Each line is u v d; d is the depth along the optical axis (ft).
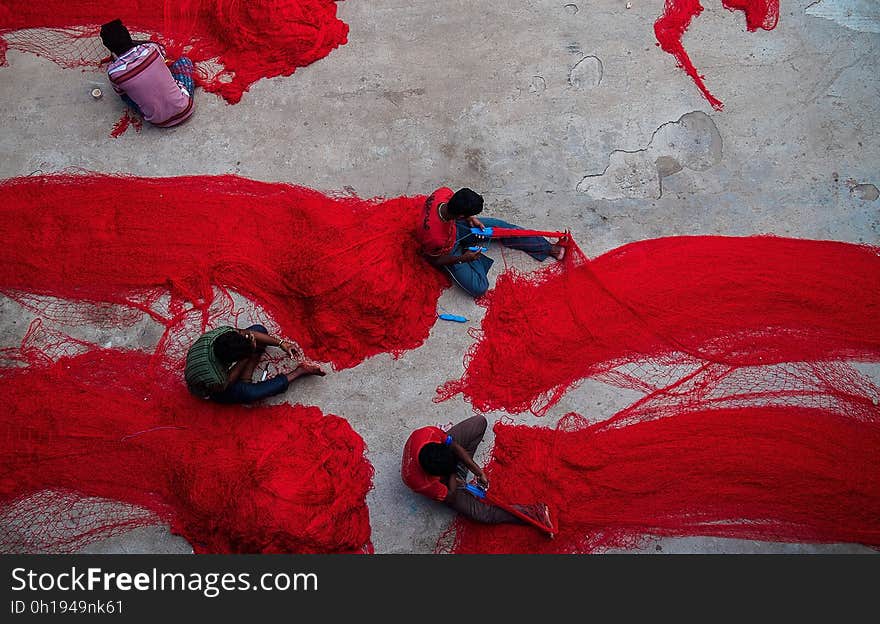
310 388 14.64
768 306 14.92
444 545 13.51
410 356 14.87
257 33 17.46
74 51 17.89
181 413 14.25
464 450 13.34
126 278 15.38
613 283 15.24
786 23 17.93
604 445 13.91
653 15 18.11
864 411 14.08
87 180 16.47
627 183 16.47
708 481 13.57
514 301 15.15
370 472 14.03
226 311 15.16
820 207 16.10
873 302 14.88
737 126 16.94
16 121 17.22
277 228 15.75
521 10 18.33
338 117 17.17
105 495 13.66
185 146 16.93
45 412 14.15
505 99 17.34
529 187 16.47
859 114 16.98
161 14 17.98
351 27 18.08
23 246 15.62
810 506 13.39
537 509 13.39
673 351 14.73
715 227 15.93
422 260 15.29
